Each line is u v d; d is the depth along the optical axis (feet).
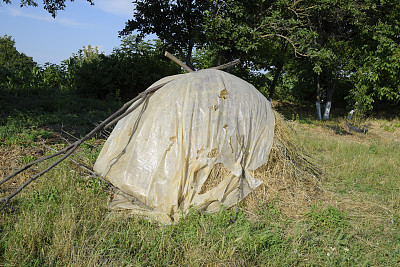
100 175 17.20
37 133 26.45
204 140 15.64
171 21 42.06
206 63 54.13
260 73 52.85
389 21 48.37
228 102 16.79
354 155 28.35
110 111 40.81
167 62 56.49
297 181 18.47
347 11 46.42
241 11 39.55
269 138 17.63
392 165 26.16
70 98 44.93
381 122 50.75
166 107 16.34
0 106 35.17
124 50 56.70
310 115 56.49
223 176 15.81
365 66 47.83
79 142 15.49
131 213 14.85
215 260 11.40
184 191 15.33
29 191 16.19
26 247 11.68
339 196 19.45
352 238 14.75
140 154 16.14
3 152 21.48
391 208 18.13
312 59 43.45
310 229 15.30
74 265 10.75
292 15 45.93
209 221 14.25
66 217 13.15
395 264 12.69
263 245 12.95
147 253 12.03
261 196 16.78
